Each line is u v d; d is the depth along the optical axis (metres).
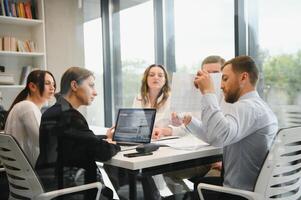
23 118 1.76
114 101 4.41
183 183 1.85
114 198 1.68
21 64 3.88
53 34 4.11
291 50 2.43
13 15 3.66
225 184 1.52
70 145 1.53
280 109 2.47
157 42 3.68
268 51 2.58
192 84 1.71
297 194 1.43
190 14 3.23
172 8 3.46
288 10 2.43
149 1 3.77
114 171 1.65
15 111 1.80
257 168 1.44
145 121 1.86
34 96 1.95
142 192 1.64
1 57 3.74
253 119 1.38
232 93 1.51
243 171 1.46
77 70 1.62
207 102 1.43
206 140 1.61
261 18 2.62
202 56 3.11
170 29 3.51
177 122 1.90
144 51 3.90
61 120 1.56
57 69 4.12
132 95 4.14
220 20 2.89
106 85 4.44
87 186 1.45
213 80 1.53
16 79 3.81
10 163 1.48
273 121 1.45
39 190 1.42
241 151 1.46
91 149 1.50
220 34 2.90
